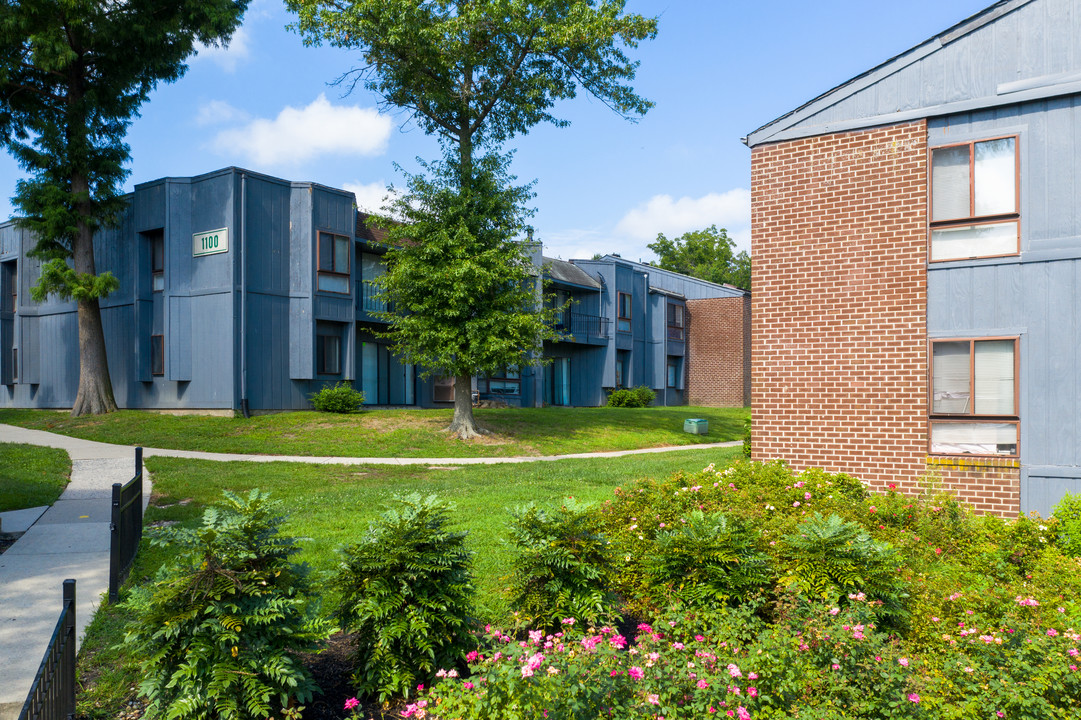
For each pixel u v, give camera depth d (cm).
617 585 624
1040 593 613
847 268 1158
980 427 1066
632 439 2466
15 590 687
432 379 3147
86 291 2345
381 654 457
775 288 1212
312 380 2591
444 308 2167
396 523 504
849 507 860
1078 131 1018
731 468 1076
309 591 468
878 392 1129
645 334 4178
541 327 2280
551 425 2533
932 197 1109
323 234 2580
